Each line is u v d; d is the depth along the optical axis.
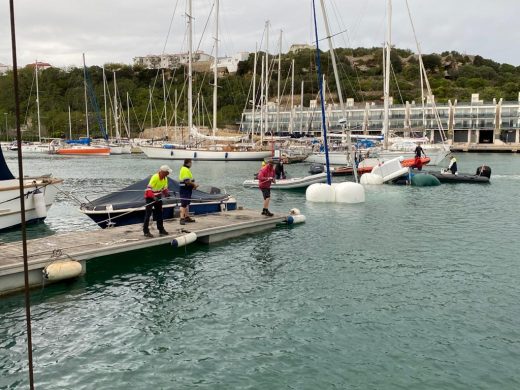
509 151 86.69
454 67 163.88
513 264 13.58
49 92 130.12
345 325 9.33
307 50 132.50
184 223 16.48
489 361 7.93
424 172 37.09
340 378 7.39
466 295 11.01
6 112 118.56
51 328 9.20
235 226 16.67
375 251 15.03
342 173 38.47
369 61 156.25
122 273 12.59
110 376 7.46
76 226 19.45
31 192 18.64
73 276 11.66
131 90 128.38
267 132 73.88
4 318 9.65
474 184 34.97
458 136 103.75
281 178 32.81
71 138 104.38
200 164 55.75
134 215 16.83
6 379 7.33
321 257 14.27
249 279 12.13
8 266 10.84
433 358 8.02
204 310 10.10
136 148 81.56
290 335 8.89
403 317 9.73
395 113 101.56
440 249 15.34
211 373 7.54
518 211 23.09
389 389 7.08
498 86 137.62
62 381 7.30
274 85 113.56
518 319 9.63
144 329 9.17
